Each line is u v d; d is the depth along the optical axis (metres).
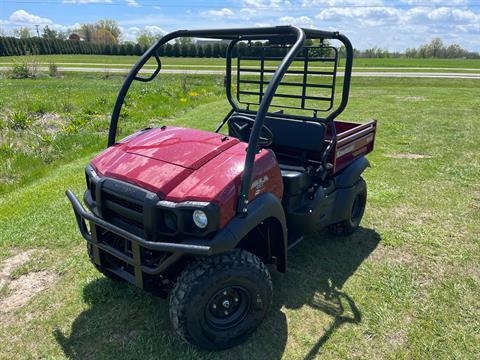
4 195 5.02
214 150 2.44
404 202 4.57
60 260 3.42
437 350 2.46
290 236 3.10
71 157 6.51
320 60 3.09
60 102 10.98
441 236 3.81
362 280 3.14
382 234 3.85
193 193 2.14
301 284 3.07
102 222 2.35
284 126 3.26
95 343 2.50
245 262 2.27
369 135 3.87
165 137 2.70
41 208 4.39
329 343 2.50
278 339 2.53
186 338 2.26
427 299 2.92
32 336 2.58
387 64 37.66
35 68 24.17
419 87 17.16
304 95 3.24
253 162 2.18
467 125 8.51
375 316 2.74
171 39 2.95
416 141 7.18
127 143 2.72
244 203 2.17
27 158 6.26
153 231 2.18
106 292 2.96
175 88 15.16
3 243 3.66
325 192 3.23
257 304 2.41
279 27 2.51
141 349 2.44
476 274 3.23
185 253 2.07
